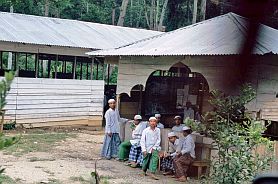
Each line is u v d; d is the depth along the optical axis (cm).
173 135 1067
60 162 1113
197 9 2912
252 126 777
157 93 1564
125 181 962
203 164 1009
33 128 1669
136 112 1545
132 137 1197
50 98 1722
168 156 1068
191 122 841
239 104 796
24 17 1952
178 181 1002
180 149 1022
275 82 970
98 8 3784
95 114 1866
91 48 1878
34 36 1764
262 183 134
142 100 1547
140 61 1277
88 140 1514
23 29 1798
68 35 1925
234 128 781
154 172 1018
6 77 153
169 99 1549
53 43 1762
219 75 1000
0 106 151
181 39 1183
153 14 3972
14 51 1702
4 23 1794
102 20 3781
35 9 3403
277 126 1005
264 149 835
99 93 1872
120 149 1190
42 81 1694
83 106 1830
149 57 1246
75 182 914
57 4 3444
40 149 1273
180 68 1576
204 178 926
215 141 798
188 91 1485
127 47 1338
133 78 1300
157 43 1255
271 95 980
